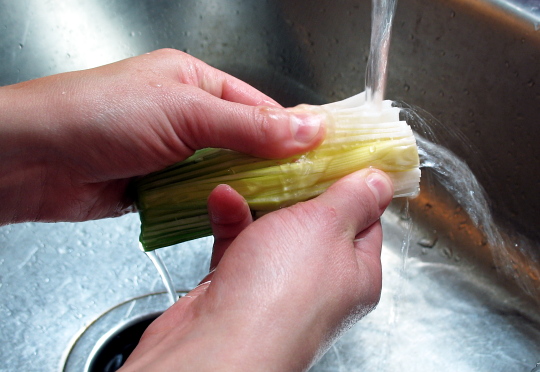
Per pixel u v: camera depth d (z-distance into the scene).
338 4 0.42
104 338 0.36
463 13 0.36
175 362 0.17
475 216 0.41
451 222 0.43
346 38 0.44
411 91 0.42
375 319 0.38
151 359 0.17
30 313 0.38
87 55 0.48
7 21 0.45
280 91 0.50
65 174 0.27
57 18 0.47
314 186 0.25
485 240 0.41
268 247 0.19
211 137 0.25
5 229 0.43
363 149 0.25
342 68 0.46
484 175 0.40
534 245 0.39
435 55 0.39
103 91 0.25
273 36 0.48
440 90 0.40
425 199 0.44
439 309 0.39
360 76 0.45
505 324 0.37
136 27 0.49
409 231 0.42
